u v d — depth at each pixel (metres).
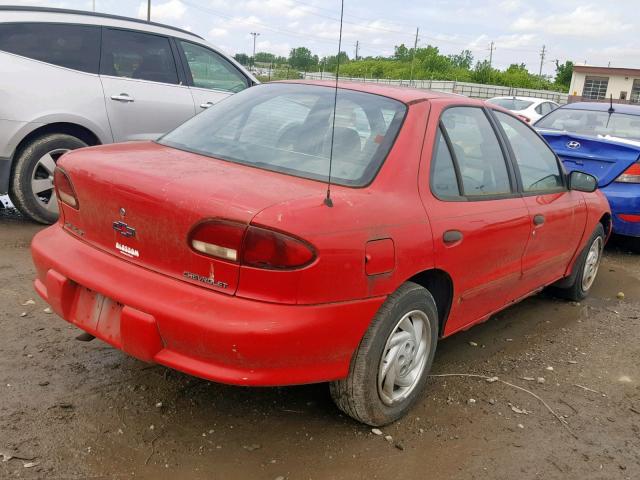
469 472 2.77
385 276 2.71
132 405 3.02
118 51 6.41
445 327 3.37
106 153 3.06
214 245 2.40
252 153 3.04
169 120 6.76
